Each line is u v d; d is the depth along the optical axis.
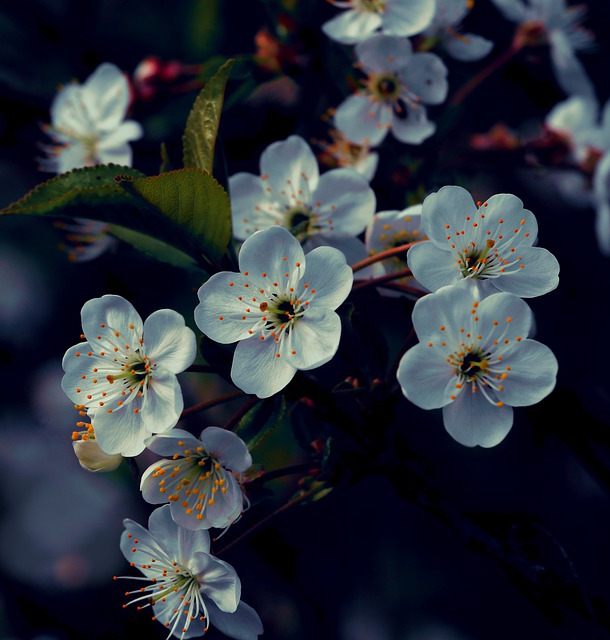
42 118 0.51
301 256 0.38
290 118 0.48
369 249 0.41
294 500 0.39
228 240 0.40
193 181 0.39
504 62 0.48
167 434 0.38
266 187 0.42
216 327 0.38
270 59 0.46
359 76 0.45
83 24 0.51
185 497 0.38
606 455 0.46
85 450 0.38
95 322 0.39
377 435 0.39
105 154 0.46
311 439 0.40
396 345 0.48
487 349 0.38
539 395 0.38
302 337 0.38
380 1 0.44
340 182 0.41
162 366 0.38
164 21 0.51
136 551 0.39
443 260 0.38
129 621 0.52
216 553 0.38
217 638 0.50
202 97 0.40
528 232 0.38
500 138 0.50
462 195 0.38
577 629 0.50
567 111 0.51
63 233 0.52
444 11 0.45
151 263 0.51
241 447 0.38
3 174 0.52
